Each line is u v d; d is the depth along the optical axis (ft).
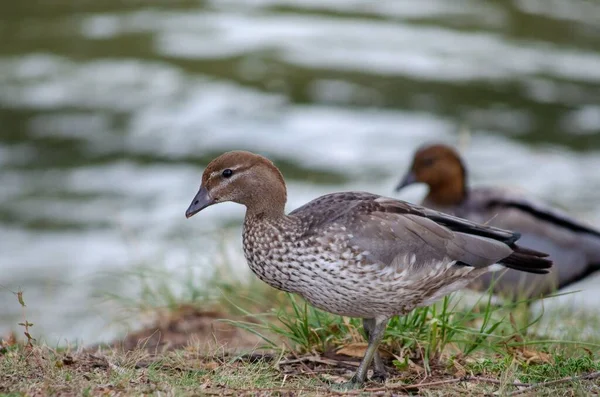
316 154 61.00
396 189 41.34
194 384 22.86
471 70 73.31
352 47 76.74
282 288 24.54
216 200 25.20
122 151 61.16
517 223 38.93
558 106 68.23
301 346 26.50
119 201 55.31
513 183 57.93
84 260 48.11
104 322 39.06
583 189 57.31
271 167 24.98
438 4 87.20
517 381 23.82
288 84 70.08
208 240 47.78
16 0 85.20
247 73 71.56
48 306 42.86
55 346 29.35
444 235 24.11
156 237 50.21
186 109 66.13
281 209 24.73
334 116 65.82
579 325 32.78
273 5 85.46
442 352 25.79
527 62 75.10
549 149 62.80
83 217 53.52
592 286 44.39
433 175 40.73
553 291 35.96
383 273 23.45
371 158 60.54
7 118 64.08
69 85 68.95
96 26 79.51
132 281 40.47
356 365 25.59
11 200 55.52
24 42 75.97
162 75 70.79
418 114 66.49
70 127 63.46
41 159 60.18
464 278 24.77
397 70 72.69
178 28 79.61
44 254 49.29
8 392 21.99
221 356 25.75
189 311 32.78
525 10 85.76
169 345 29.71
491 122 65.67
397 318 26.43
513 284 36.32
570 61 75.82
